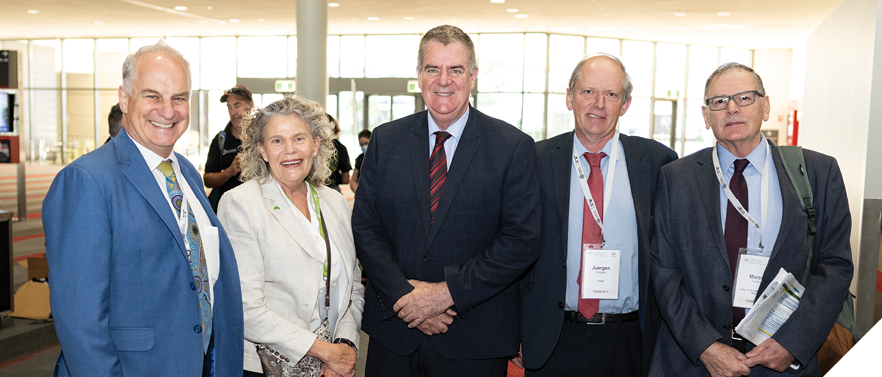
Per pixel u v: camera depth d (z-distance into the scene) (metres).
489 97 16.56
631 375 2.27
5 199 12.58
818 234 1.94
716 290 1.96
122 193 1.53
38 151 21.02
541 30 15.78
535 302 2.21
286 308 1.90
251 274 1.86
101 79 20.28
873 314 3.34
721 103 1.99
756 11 11.90
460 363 2.07
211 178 4.00
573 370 2.25
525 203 2.03
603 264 2.16
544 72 16.27
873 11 4.24
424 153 2.11
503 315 2.11
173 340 1.58
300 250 1.93
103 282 1.45
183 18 14.45
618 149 2.30
